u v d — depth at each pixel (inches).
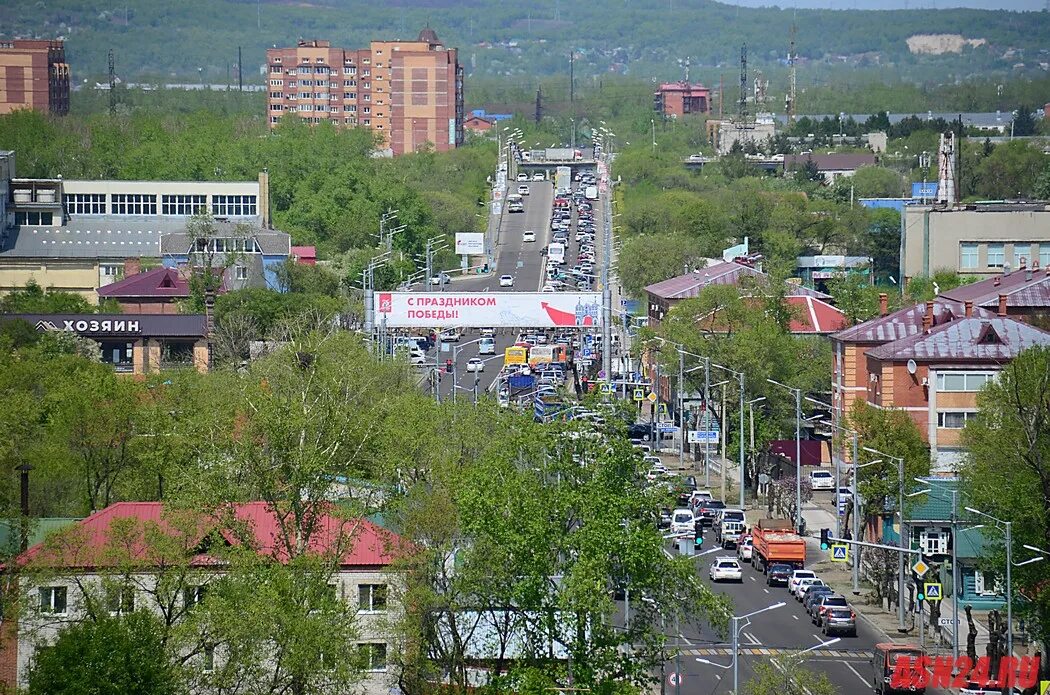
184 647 6540.4
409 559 6688.0
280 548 7047.2
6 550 7012.8
